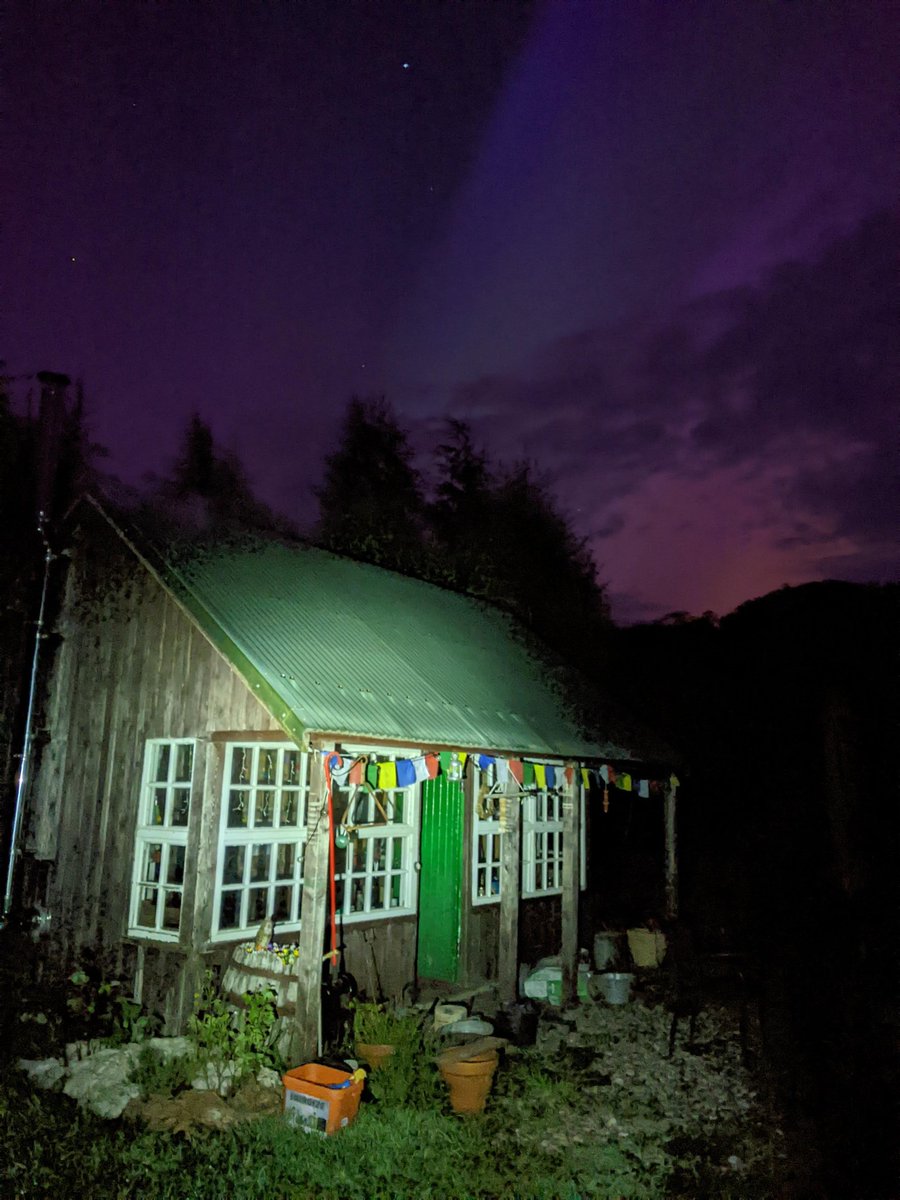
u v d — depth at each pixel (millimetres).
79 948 8062
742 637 21172
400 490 28375
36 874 8656
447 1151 5539
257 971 7004
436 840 10336
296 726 6398
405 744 7152
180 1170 4984
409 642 9883
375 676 8219
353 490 28250
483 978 10172
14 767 8836
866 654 18578
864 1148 5848
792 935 12758
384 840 9117
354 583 10922
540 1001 9539
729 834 17750
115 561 8961
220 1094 6074
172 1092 6027
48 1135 5340
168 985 7336
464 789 10188
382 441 28531
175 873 8375
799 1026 8695
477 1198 5020
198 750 7688
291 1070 5938
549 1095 6672
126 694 8445
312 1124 5617
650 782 13047
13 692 9641
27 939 8328
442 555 27078
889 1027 8547
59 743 8898
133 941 7633
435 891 10203
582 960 10953
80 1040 6871
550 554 27328
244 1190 4836
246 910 7703
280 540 10961
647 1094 6844
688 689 20828
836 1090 6926
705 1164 5609
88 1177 4859
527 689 11070
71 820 8578
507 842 9102
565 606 26406
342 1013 6988
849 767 13844
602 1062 7594
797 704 18719
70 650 9109
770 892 15203
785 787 17797
